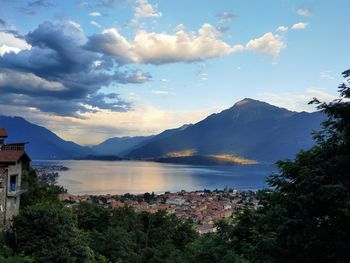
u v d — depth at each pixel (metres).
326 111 11.55
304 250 11.38
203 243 16.95
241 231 15.06
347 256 10.73
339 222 11.23
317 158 11.81
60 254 32.00
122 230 56.09
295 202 11.36
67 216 35.16
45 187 50.78
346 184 11.00
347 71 11.38
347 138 11.48
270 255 11.70
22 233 32.75
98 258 43.72
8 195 35.44
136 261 53.38
